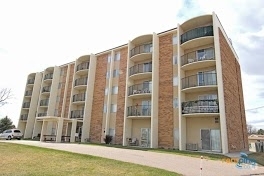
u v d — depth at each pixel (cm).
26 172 751
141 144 2373
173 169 952
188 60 2116
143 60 2673
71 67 3606
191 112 1934
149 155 1415
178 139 2059
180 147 1905
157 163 1103
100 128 2820
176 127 2105
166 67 2367
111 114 2755
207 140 1919
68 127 3159
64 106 3394
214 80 1922
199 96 2056
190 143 1997
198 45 2156
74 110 3191
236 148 2062
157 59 2444
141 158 1257
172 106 2194
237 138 2181
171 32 2433
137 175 778
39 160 1026
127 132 2442
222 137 1706
